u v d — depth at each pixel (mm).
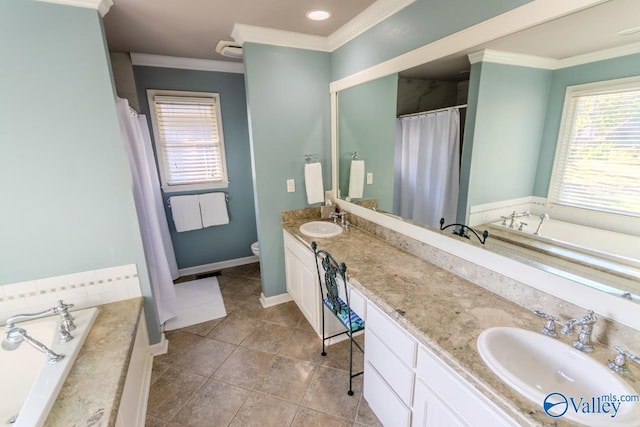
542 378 1091
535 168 1261
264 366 2152
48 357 1432
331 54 2719
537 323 1235
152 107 3193
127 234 2037
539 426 802
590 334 1071
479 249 1538
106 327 1775
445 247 1749
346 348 2334
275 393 1917
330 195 3055
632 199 995
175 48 2814
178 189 3479
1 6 1579
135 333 1783
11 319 1460
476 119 1475
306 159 2863
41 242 1854
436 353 1121
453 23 1532
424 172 1856
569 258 1186
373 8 2020
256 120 2578
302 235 2479
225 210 3668
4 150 1697
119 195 1975
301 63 2645
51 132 1768
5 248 1786
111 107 1863
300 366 2145
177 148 3398
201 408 1819
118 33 2383
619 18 967
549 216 1233
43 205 1821
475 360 1030
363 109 2387
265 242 2865
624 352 974
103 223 1970
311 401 1853
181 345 2391
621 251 1036
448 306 1372
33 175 1773
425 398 1232
